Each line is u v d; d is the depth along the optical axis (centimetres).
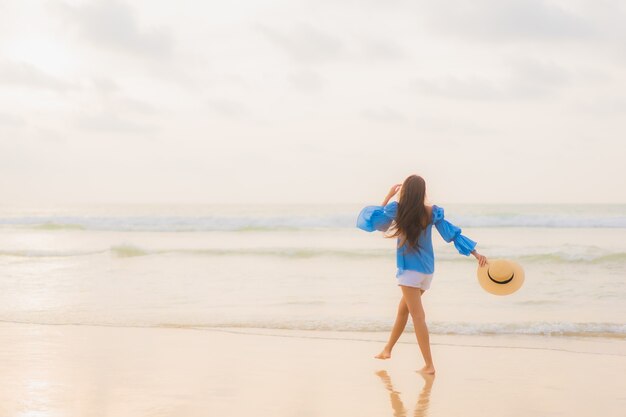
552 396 537
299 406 499
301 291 1157
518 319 903
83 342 741
